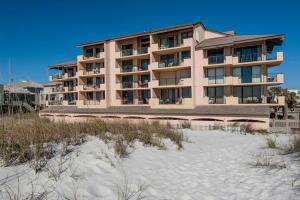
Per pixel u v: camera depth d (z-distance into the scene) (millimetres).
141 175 7496
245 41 30219
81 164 7094
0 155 6477
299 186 6406
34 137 8297
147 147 11031
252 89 31984
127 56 39406
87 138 10211
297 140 13141
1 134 8102
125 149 9414
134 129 13641
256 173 8141
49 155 7297
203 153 12211
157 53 37000
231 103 31781
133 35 38500
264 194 6172
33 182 5512
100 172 6969
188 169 8867
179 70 36219
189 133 21516
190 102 33531
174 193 6391
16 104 12977
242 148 13922
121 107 39844
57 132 10023
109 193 5863
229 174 8219
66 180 5934
